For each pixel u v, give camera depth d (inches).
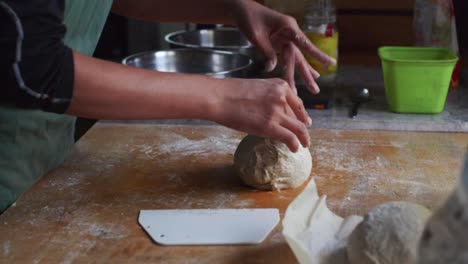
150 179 41.9
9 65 29.5
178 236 33.8
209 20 47.6
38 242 33.5
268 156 39.6
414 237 28.0
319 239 31.3
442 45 60.7
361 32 78.1
